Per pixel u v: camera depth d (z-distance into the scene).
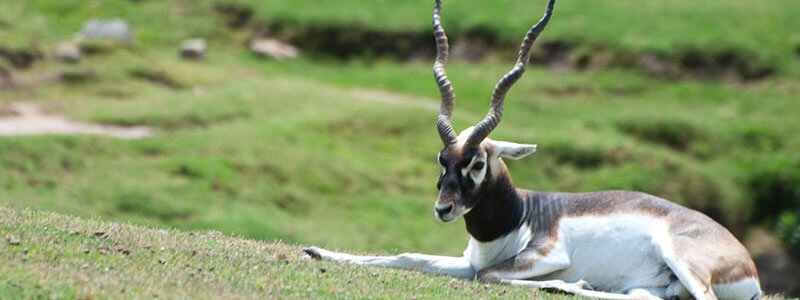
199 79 79.62
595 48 87.88
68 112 68.12
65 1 94.25
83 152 60.78
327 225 59.25
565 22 91.75
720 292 20.44
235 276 18.89
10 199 52.94
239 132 67.31
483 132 21.20
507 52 89.50
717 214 68.44
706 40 87.88
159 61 80.75
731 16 92.56
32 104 68.50
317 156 66.50
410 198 64.69
